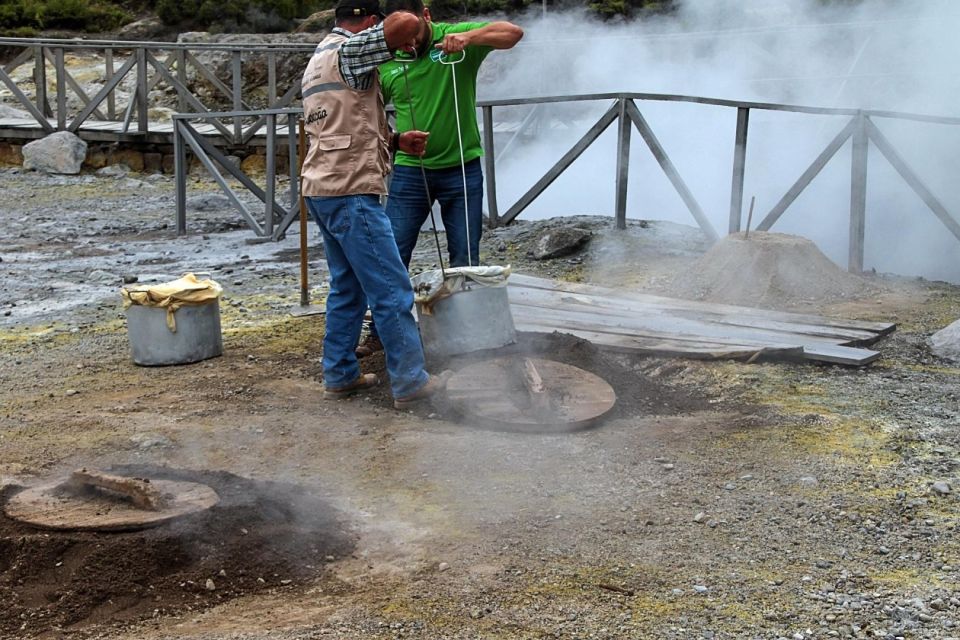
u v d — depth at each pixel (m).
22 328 7.20
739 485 4.18
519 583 3.38
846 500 4.03
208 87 18.86
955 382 5.55
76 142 15.34
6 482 4.24
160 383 5.73
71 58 20.33
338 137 4.82
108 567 3.32
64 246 10.43
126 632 3.10
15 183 14.62
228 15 20.83
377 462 4.47
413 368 5.10
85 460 4.54
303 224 7.20
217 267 9.13
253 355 6.23
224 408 5.24
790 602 3.26
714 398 5.30
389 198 5.91
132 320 6.06
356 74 4.76
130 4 21.83
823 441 4.67
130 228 11.51
